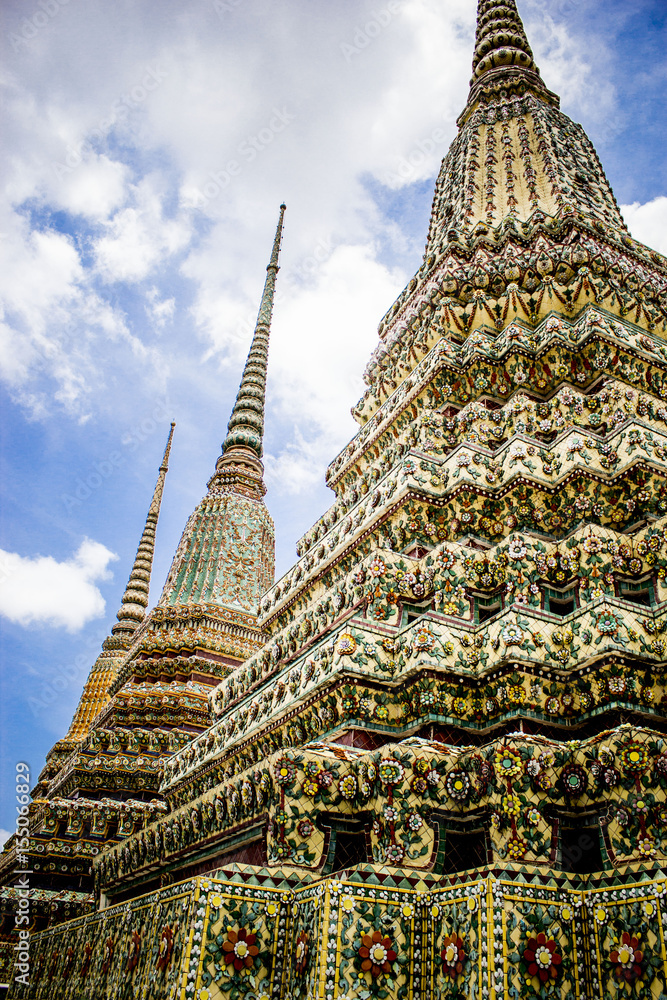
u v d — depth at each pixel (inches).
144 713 850.8
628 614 343.6
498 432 489.1
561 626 363.3
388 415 605.3
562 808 292.4
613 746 281.3
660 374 516.1
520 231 627.2
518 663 344.8
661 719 335.0
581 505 424.8
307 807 302.5
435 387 547.5
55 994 480.7
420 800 307.0
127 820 721.0
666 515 394.6
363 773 311.6
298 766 303.4
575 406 475.8
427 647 362.9
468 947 253.3
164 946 291.3
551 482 440.1
